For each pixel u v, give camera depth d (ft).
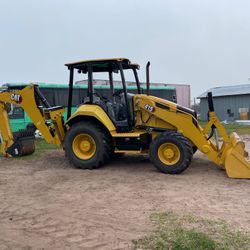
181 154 28.14
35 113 34.35
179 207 20.36
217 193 23.22
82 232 16.92
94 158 30.81
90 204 21.24
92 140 30.99
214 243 15.19
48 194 23.59
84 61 32.04
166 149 28.73
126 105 30.76
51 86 63.46
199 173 28.96
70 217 19.01
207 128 29.07
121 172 29.84
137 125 31.14
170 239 15.67
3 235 16.76
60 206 20.94
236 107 123.85
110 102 32.04
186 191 23.76
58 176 28.78
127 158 36.09
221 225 17.35
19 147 37.27
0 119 37.27
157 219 18.30
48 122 34.12
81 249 15.14
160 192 23.59
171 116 29.66
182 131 29.37
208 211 19.61
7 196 23.27
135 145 30.53
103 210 20.06
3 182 27.07
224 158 28.17
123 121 30.89
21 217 19.19
